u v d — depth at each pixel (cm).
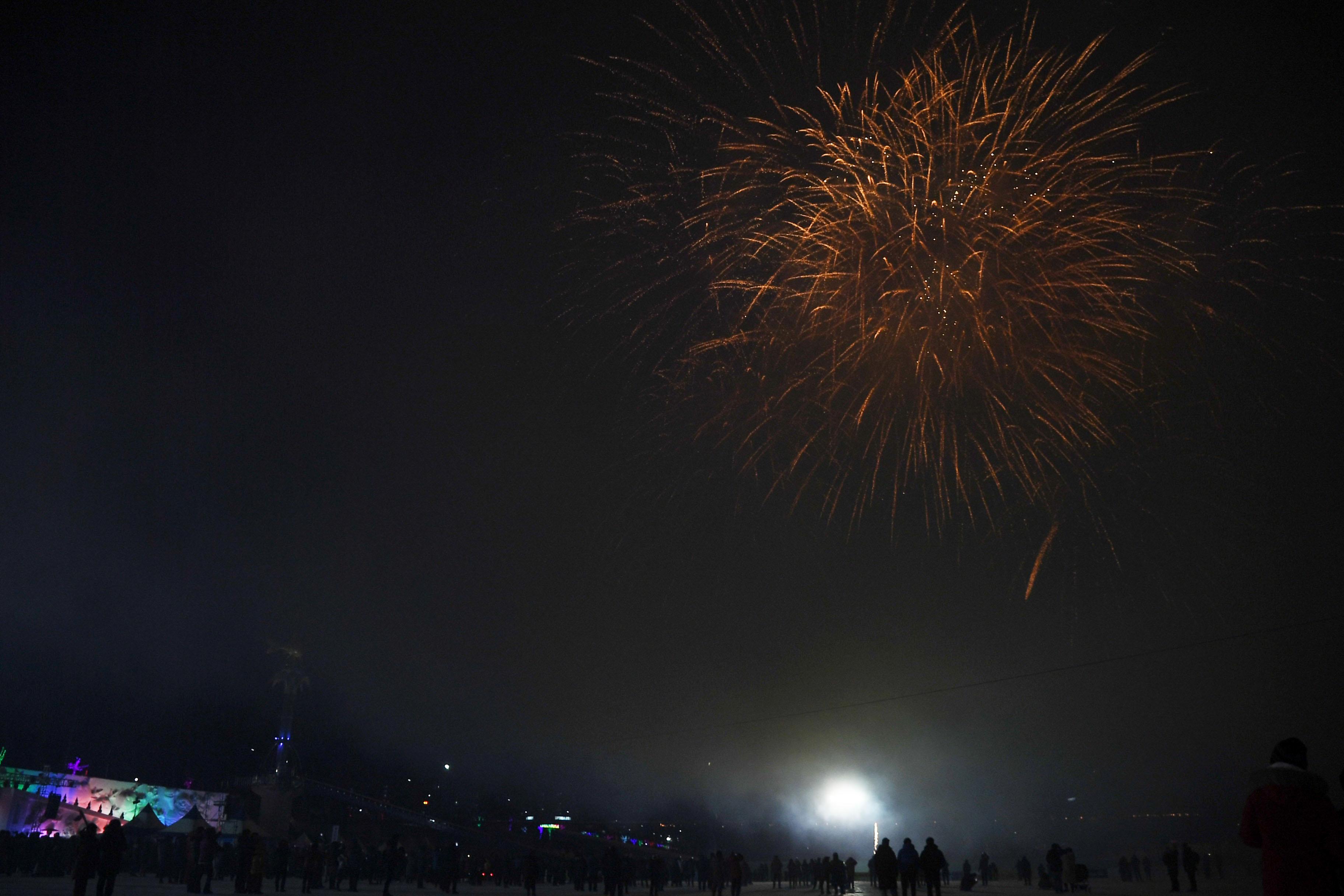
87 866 1738
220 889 3147
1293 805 471
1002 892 3716
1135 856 5538
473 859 5741
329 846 3869
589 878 5166
